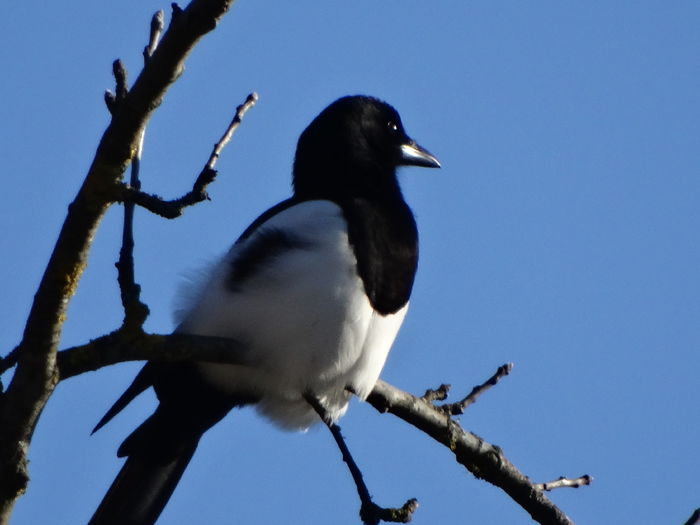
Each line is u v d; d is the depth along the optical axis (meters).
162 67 6.68
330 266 10.00
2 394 7.27
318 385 10.27
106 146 6.93
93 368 7.66
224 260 10.41
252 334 9.97
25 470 7.16
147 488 10.22
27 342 7.16
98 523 10.05
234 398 10.43
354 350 10.10
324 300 9.94
